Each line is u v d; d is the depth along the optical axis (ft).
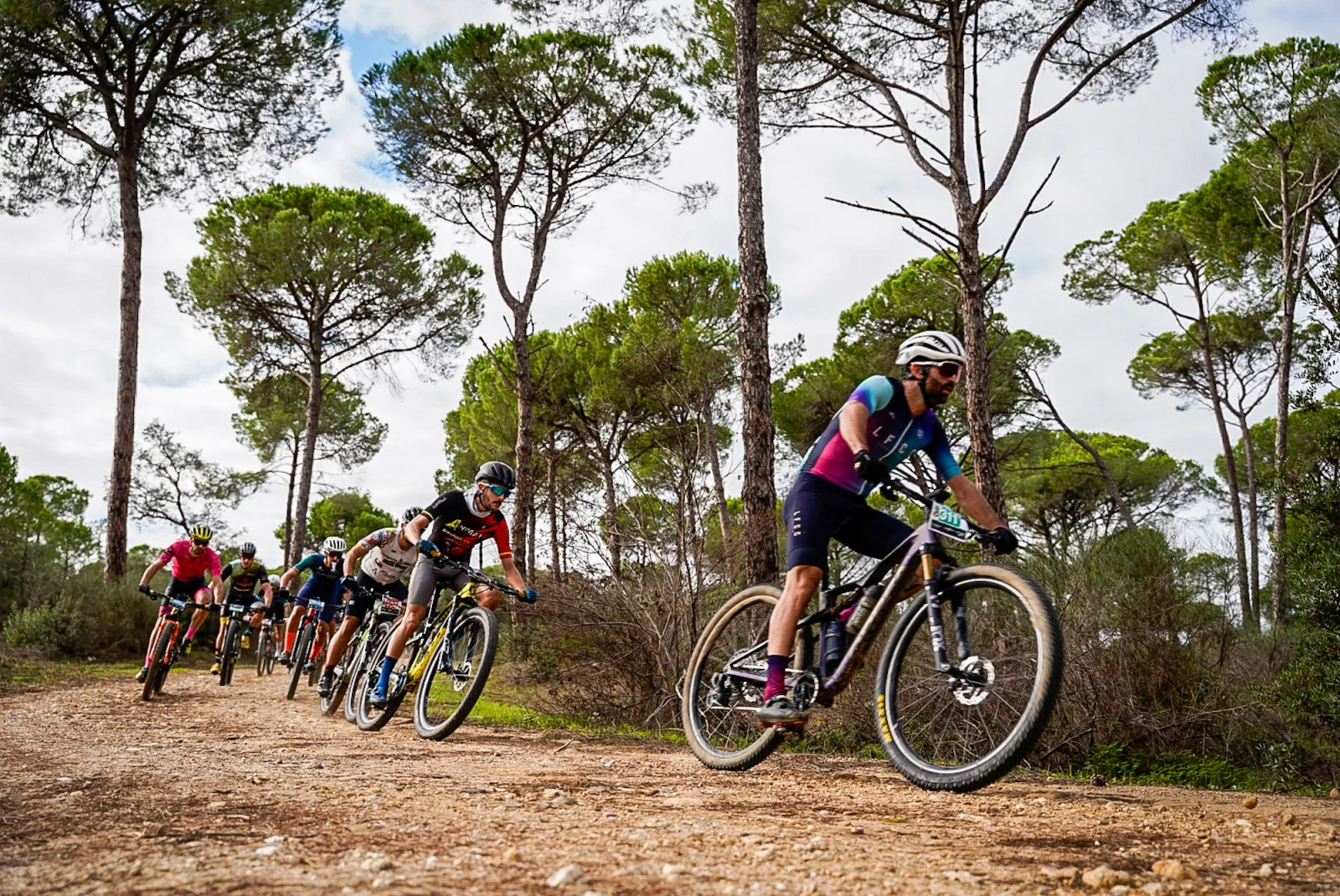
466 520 19.83
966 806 10.36
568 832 7.97
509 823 8.40
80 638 55.77
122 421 61.26
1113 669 24.43
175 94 64.69
